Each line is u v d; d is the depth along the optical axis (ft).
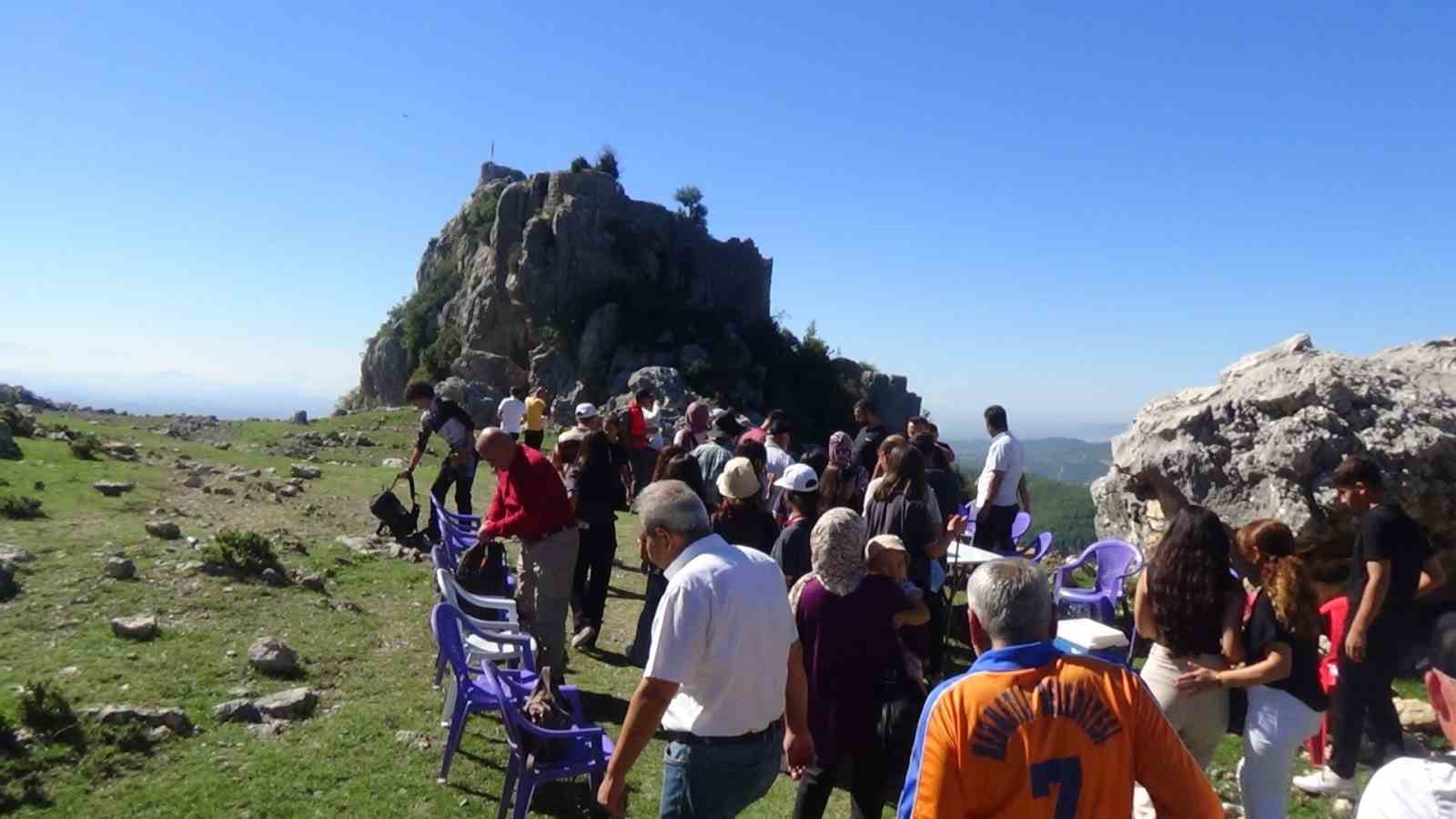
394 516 38.55
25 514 34.78
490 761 19.81
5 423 47.47
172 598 27.45
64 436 54.49
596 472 28.48
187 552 31.68
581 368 216.54
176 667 22.72
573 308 224.33
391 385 263.29
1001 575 9.68
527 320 224.53
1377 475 19.79
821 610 15.81
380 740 20.17
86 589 27.22
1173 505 32.65
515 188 235.20
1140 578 16.67
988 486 32.89
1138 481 34.19
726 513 23.79
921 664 19.61
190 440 69.67
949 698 9.20
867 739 15.56
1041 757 8.78
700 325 230.89
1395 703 24.14
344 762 19.02
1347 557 28.94
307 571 31.99
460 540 31.24
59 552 30.48
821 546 15.98
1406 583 18.95
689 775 12.66
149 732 19.24
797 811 15.98
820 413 246.68
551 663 23.48
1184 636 15.25
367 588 31.53
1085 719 8.88
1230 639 15.08
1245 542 16.21
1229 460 31.24
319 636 26.17
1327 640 25.49
